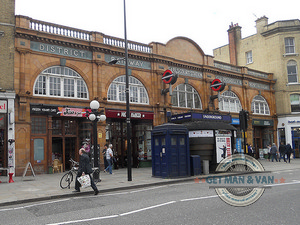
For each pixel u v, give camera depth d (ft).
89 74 62.49
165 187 37.78
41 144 55.31
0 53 51.88
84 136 60.49
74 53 60.85
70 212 24.41
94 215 22.80
